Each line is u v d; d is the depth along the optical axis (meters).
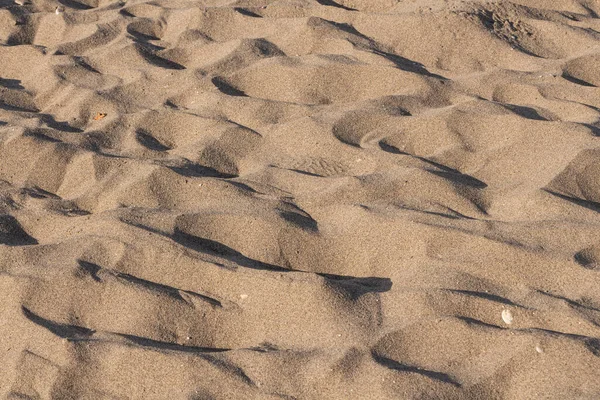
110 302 2.64
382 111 3.22
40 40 4.07
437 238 2.69
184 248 2.73
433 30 3.60
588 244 2.63
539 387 2.34
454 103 3.28
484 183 2.93
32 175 3.15
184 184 2.99
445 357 2.44
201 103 3.41
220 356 2.48
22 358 2.54
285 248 2.76
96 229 2.83
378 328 2.51
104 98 3.47
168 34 3.93
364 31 3.72
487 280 2.59
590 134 2.97
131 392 2.46
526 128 3.05
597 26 3.66
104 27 3.95
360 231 2.76
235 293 2.64
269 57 3.62
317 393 2.39
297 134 3.18
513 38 3.58
